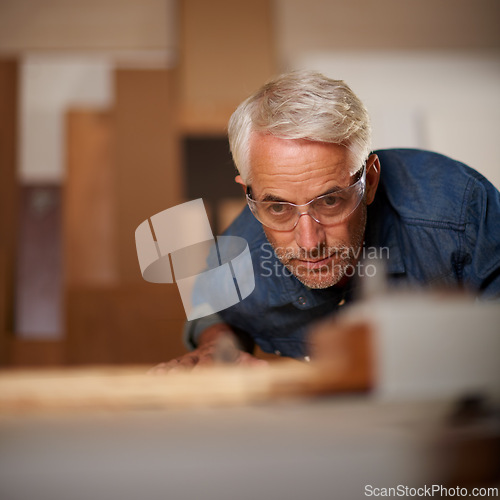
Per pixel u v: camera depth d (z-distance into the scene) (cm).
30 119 369
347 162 103
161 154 340
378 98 354
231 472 45
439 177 126
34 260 358
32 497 45
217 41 342
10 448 45
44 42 339
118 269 331
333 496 45
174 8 344
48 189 368
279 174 102
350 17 345
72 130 347
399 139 354
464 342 48
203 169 340
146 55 344
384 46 345
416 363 49
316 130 99
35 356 315
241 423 48
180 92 341
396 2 347
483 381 48
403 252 125
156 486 45
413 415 49
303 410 52
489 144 355
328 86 104
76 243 337
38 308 354
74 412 54
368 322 50
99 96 372
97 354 304
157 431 47
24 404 55
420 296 51
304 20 344
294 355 142
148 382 55
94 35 341
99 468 45
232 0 343
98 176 345
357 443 45
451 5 349
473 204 121
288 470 45
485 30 349
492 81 355
